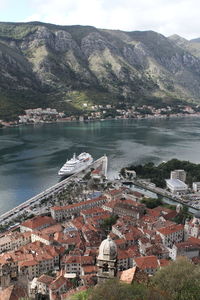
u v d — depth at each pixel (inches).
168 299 3171.8
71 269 6742.1
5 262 6860.2
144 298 2979.8
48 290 5900.6
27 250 7524.6
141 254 7426.2
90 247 7701.8
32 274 6845.5
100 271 3233.3
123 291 2979.8
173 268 3988.7
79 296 3607.3
